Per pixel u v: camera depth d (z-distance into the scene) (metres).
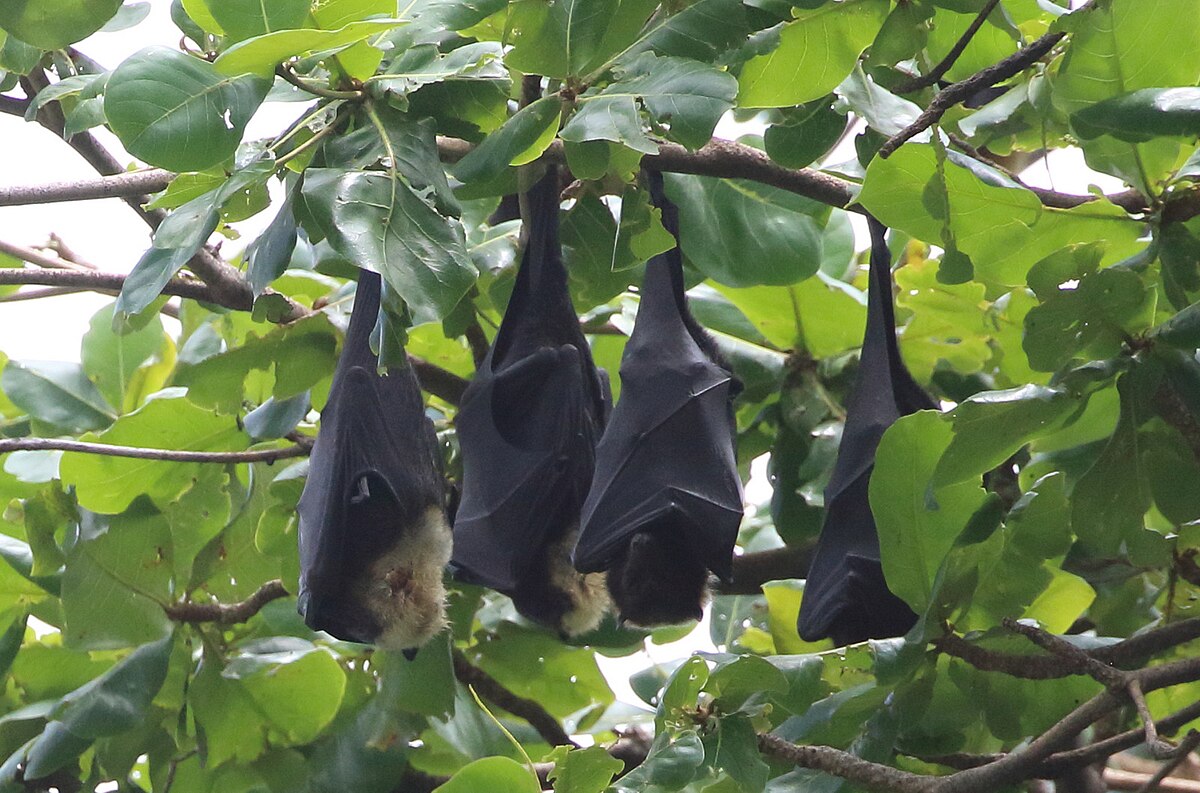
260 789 11.13
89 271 9.94
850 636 9.38
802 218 10.78
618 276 10.33
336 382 9.34
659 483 9.20
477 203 11.33
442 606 9.71
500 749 10.59
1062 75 7.64
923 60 8.28
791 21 8.18
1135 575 10.23
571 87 7.44
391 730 10.47
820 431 11.64
